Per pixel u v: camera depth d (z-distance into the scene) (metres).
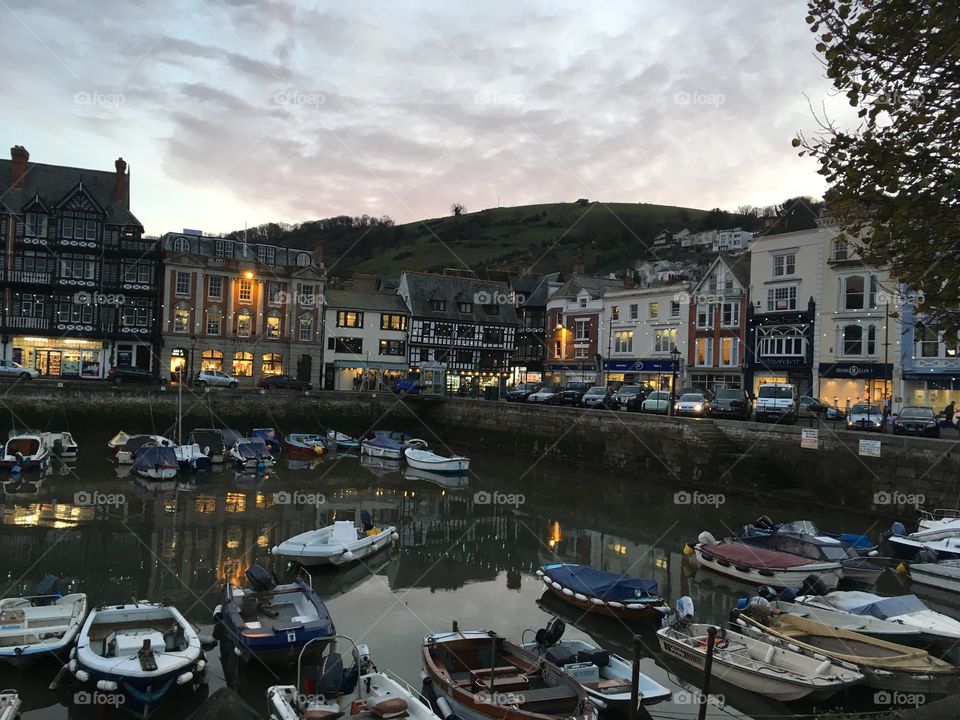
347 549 19.50
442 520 25.75
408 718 10.27
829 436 27.45
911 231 8.39
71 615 13.35
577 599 16.48
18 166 51.06
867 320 38.56
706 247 111.81
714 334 46.69
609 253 122.88
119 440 37.09
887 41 8.41
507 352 66.56
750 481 29.66
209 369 53.81
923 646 13.33
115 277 52.47
